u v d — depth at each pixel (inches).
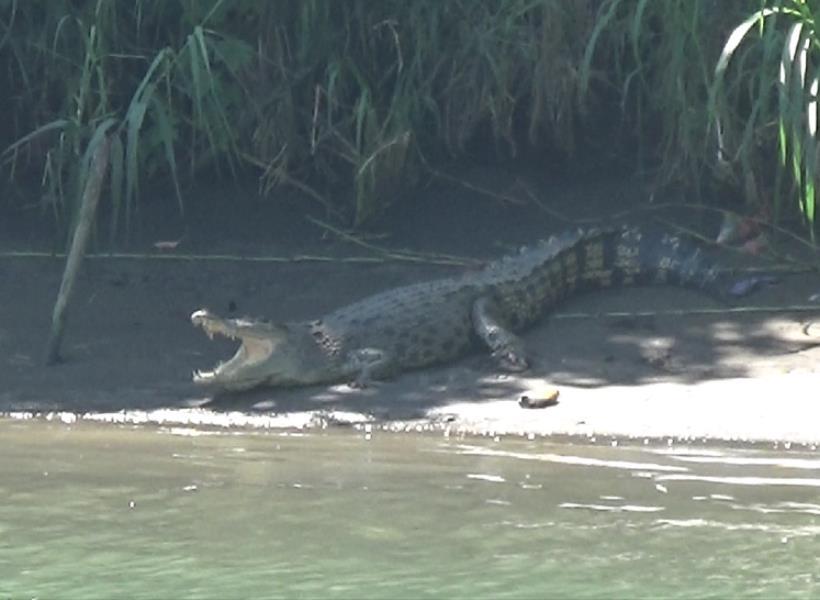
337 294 1144.8
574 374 997.2
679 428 895.1
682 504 761.0
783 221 1172.5
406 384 1003.9
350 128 1237.7
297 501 776.9
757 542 703.1
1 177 1284.4
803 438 872.3
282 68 1229.1
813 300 1077.1
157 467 844.0
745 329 1045.8
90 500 783.1
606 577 661.3
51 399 979.3
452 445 885.2
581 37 1222.3
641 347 1030.4
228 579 665.6
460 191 1261.1
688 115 1156.5
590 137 1286.9
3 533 732.0
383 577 665.6
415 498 777.6
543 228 1220.5
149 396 987.3
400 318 1034.1
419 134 1261.1
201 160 1247.5
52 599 645.9
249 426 935.0
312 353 1003.9
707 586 649.0
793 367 980.6
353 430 923.4
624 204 1232.8
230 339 1079.6
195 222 1240.8
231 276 1169.4
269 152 1237.7
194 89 1168.2
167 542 716.7
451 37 1242.0
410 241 1212.5
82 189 1065.5
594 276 1135.0
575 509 755.4
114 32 1222.3
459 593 644.7
